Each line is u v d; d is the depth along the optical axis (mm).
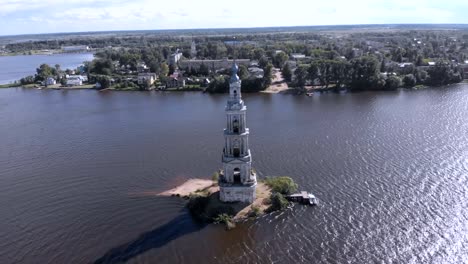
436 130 185250
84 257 97188
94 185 135625
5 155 170625
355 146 165750
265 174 139125
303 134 185750
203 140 182125
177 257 96500
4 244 102938
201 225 109438
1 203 124750
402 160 148625
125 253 98312
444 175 134500
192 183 134250
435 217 109375
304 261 93938
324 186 129125
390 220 108688
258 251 98250
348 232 104125
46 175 146125
